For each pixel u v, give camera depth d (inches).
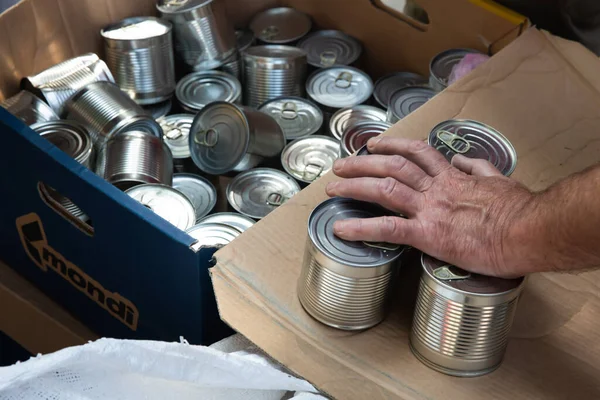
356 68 90.4
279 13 98.0
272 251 54.7
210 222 67.8
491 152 57.6
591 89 69.2
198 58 88.9
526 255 43.8
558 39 73.9
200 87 89.3
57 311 73.9
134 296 63.3
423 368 48.4
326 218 49.7
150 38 81.6
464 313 44.7
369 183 49.3
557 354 49.9
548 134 65.1
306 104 87.5
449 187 48.4
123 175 71.8
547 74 70.3
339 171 52.4
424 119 65.0
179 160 85.1
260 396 49.5
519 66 70.9
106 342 42.4
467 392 47.3
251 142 77.9
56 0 79.0
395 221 47.0
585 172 43.3
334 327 50.1
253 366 46.2
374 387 47.2
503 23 79.7
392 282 49.2
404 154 52.7
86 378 43.1
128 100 78.8
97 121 76.8
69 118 78.6
